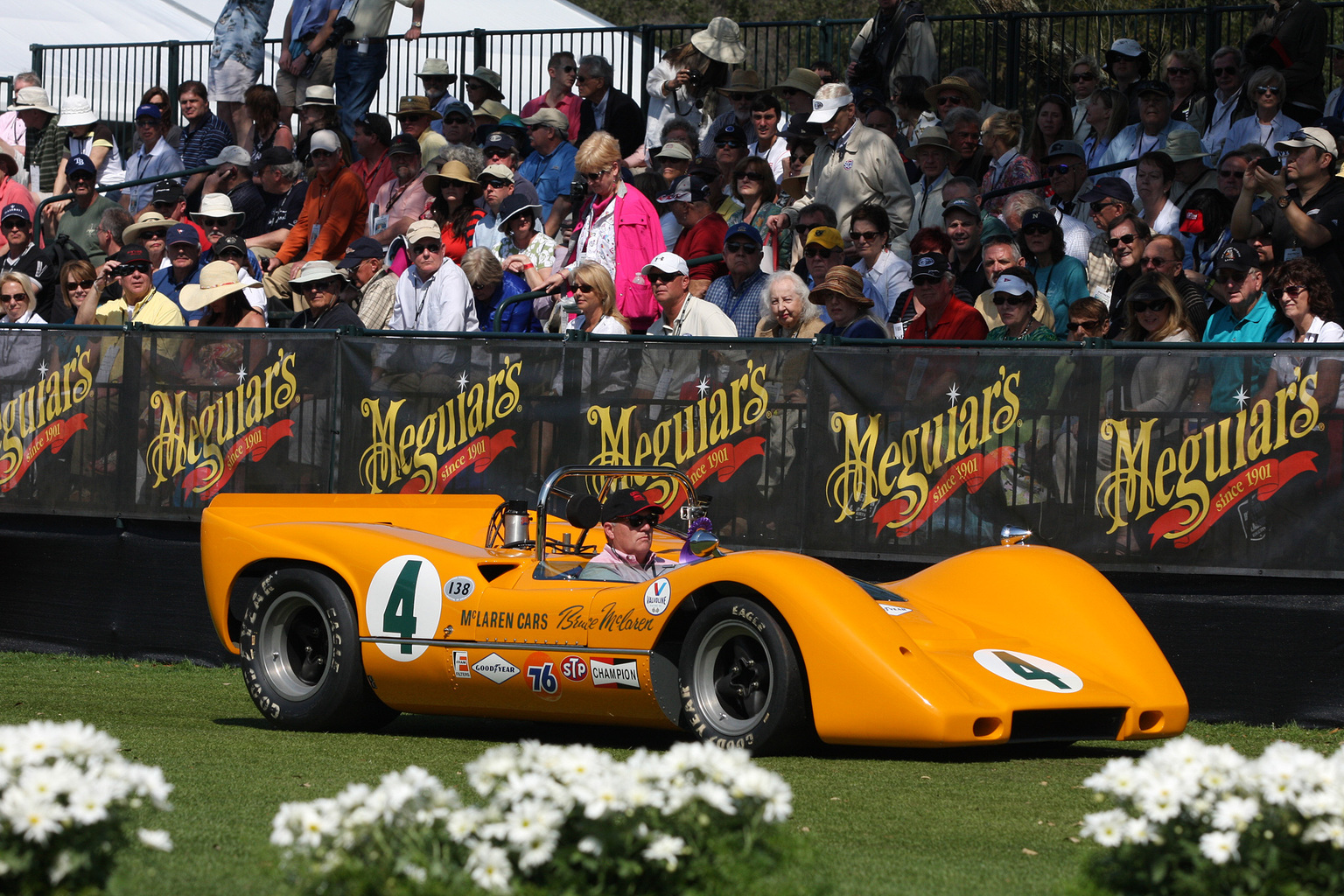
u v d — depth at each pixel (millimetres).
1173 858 12727
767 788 12922
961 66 50219
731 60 51812
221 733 25109
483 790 12672
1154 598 27859
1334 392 26375
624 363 31906
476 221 43562
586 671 22953
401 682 25047
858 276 32906
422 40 63594
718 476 31047
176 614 35438
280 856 13859
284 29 55781
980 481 28938
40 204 52531
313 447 34531
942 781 20109
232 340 35219
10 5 68812
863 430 29891
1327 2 43031
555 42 62688
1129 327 31500
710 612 21984
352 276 41188
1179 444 27531
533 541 26766
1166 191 37875
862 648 20734
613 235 38781
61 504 36750
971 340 29688
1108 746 24109
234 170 52000
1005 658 22094
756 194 41344
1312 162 32844
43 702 29250
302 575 25953
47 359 37031
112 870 12812
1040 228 35125
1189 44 48031
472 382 33188
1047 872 14938
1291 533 26703
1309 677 26672
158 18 70625
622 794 12422
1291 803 12633
